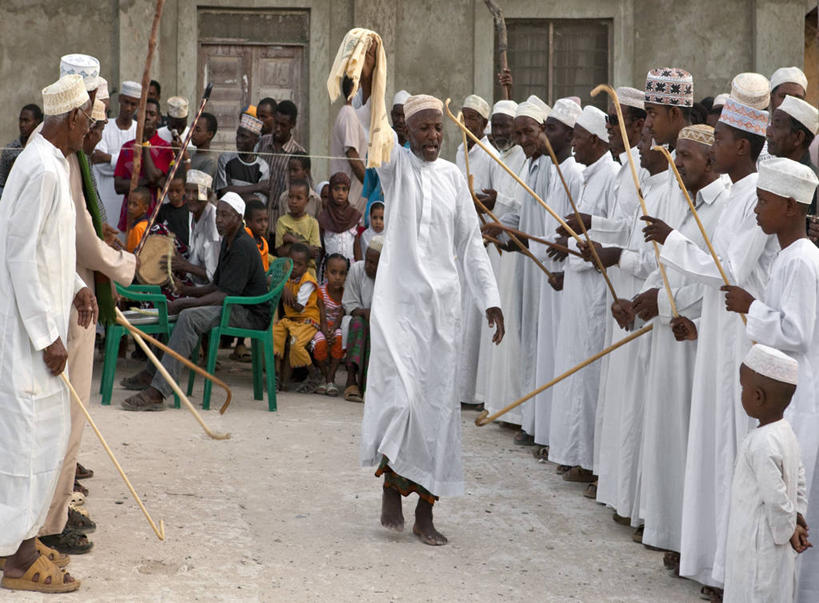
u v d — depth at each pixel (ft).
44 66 41.11
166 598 14.08
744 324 14.70
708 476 15.33
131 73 40.88
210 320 25.80
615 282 20.12
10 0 40.88
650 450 16.90
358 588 14.90
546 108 24.29
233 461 21.25
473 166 27.78
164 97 41.32
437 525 18.13
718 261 14.84
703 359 15.44
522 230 24.66
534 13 41.24
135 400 25.18
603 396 19.80
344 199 31.63
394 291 17.29
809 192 13.79
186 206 30.48
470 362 27.76
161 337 28.43
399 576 15.49
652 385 16.99
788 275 13.79
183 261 29.19
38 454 13.87
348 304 28.89
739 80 15.74
